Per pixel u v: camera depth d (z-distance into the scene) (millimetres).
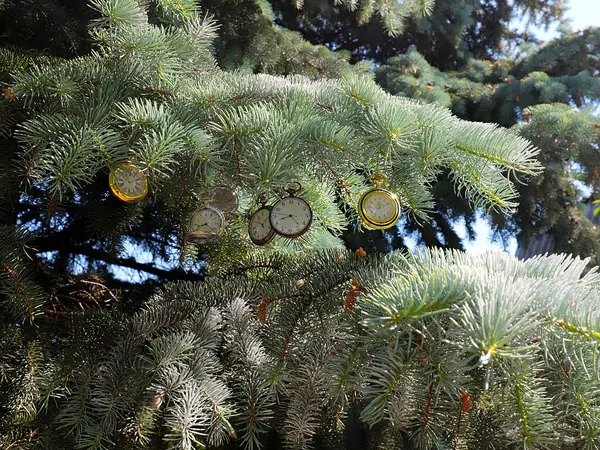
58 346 840
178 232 1124
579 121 1598
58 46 1150
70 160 597
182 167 734
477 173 658
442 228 1958
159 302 875
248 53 1547
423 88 2031
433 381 492
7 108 743
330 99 734
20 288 779
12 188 858
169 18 837
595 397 497
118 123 672
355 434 831
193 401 662
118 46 715
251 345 768
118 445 746
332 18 2100
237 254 1028
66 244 1157
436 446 673
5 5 1048
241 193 822
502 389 519
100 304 1067
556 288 496
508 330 415
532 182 1726
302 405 670
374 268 699
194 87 721
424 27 2154
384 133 623
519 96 2082
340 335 628
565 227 1911
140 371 714
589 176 1764
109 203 1052
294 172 621
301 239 884
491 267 617
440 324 490
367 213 680
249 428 681
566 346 481
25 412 776
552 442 474
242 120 639
